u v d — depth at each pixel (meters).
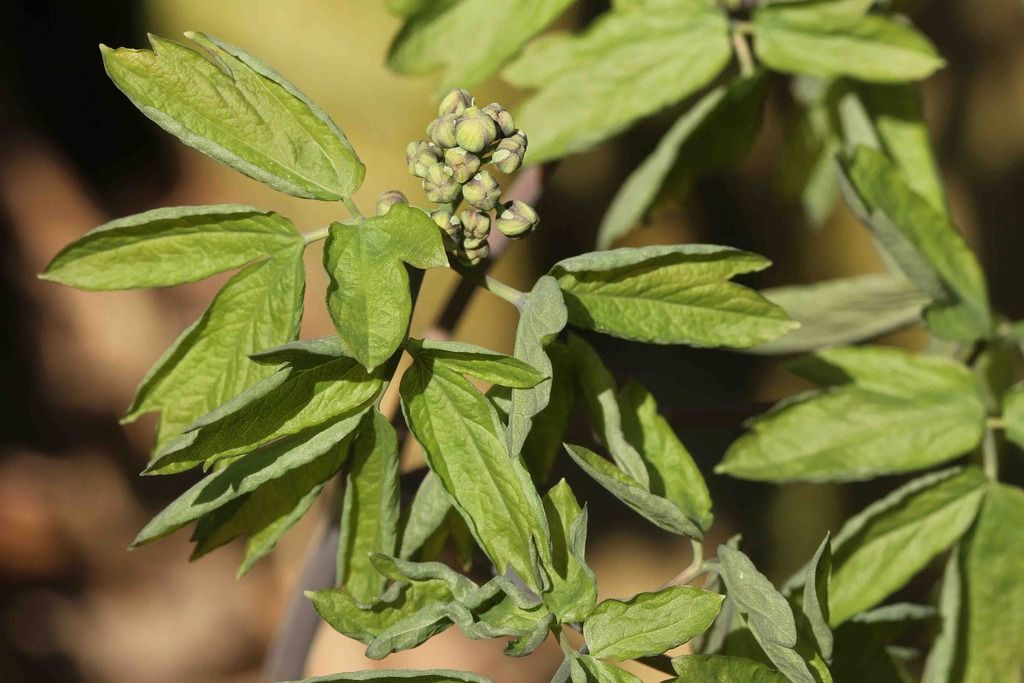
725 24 0.68
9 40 1.33
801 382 1.36
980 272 0.67
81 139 1.37
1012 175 1.32
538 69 0.68
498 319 1.29
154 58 0.57
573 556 0.57
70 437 1.35
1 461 1.32
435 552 0.61
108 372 1.36
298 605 0.65
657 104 0.68
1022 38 1.31
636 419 0.61
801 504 1.32
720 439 1.35
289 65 1.16
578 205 1.30
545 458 0.61
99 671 1.31
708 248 0.58
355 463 0.58
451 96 0.58
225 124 0.57
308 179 0.58
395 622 0.57
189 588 1.34
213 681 1.32
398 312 0.56
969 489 0.64
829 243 1.33
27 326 1.35
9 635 1.29
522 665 1.29
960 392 0.65
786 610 0.57
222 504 0.57
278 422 0.56
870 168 0.67
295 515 0.59
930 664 0.64
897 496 0.63
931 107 1.33
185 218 0.58
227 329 0.58
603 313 0.58
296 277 0.58
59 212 1.36
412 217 0.57
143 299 1.37
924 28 1.33
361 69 1.16
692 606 0.57
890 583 0.63
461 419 0.57
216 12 1.18
